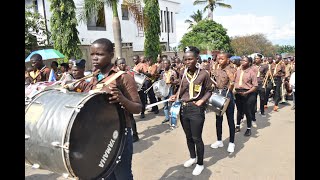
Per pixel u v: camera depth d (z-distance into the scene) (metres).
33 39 14.27
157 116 8.32
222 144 5.31
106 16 21.52
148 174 4.22
